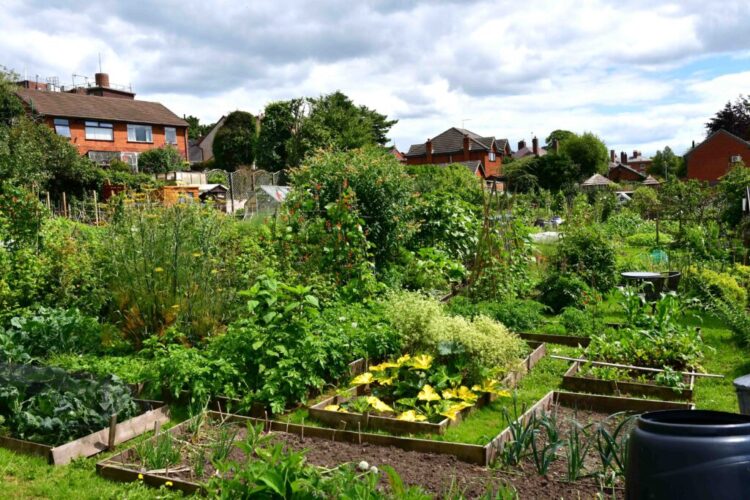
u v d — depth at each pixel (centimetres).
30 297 887
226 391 588
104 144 4666
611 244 1212
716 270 1248
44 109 4359
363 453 494
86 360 707
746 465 287
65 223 1325
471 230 1316
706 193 2003
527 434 473
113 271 834
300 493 333
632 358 721
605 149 6109
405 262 1170
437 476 451
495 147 6962
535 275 1279
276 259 941
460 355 644
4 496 433
